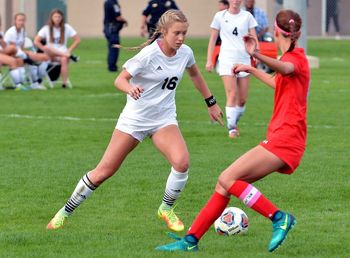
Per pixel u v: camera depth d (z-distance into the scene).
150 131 22.27
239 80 39.22
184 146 22.30
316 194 27.22
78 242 21.33
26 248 20.75
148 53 21.47
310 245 21.05
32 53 59.16
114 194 27.28
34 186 28.52
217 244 21.06
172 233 21.97
